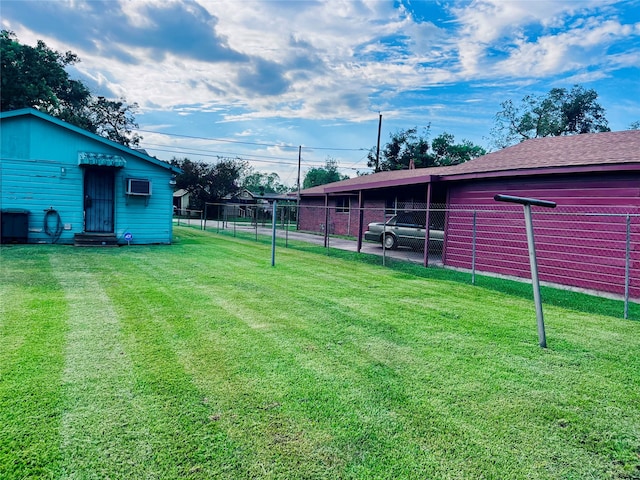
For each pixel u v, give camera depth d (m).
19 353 3.30
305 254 11.27
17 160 10.62
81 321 4.22
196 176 41.12
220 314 4.71
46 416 2.41
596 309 5.91
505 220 8.96
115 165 11.08
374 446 2.26
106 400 2.63
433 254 12.23
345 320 4.68
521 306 5.78
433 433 2.41
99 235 11.38
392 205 17.22
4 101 23.05
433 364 3.46
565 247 7.95
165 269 7.70
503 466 2.13
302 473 2.02
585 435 2.44
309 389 2.91
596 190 7.48
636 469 2.14
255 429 2.38
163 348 3.57
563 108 33.50
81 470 1.97
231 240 15.05
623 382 3.21
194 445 2.20
